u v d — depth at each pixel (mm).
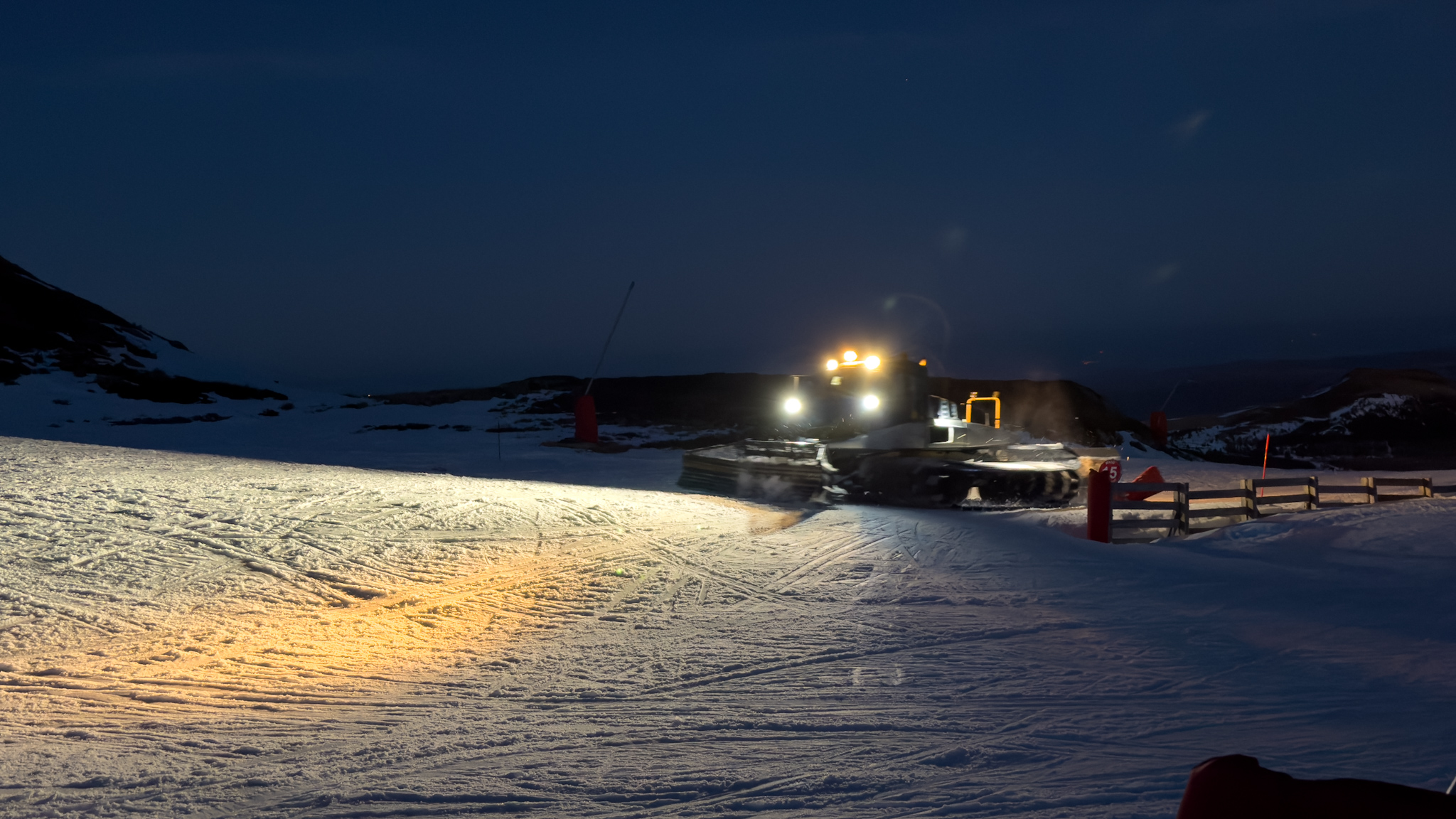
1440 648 7172
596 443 27797
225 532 11508
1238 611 8516
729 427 32906
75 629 7633
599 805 4242
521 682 6480
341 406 39656
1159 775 4660
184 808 4148
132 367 43094
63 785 4430
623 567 10555
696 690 6262
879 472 15680
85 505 12469
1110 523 12289
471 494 15305
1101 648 7316
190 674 6621
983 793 4406
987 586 9633
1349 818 931
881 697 6086
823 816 4133
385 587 9477
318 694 6191
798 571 10375
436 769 4727
